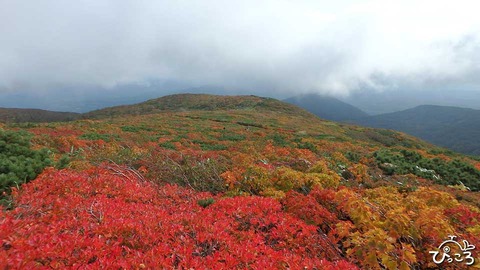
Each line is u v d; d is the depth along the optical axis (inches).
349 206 244.2
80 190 275.7
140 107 4382.4
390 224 220.7
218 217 234.2
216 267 162.7
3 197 275.3
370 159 700.0
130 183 322.3
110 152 519.5
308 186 363.9
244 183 362.6
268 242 214.5
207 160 448.5
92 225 194.2
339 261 185.0
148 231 193.3
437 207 265.7
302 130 1774.1
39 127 1010.1
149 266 155.1
